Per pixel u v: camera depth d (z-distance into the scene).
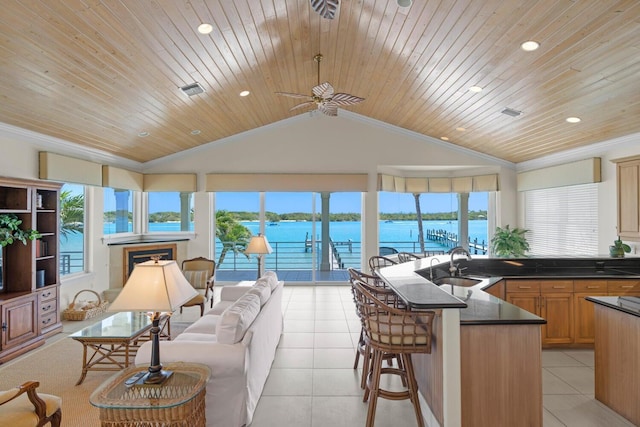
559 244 6.14
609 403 2.78
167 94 4.29
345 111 6.98
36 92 3.48
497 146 6.34
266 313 3.29
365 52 4.12
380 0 3.08
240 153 7.05
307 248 7.49
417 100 5.23
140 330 3.40
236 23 3.26
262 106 5.78
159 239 6.86
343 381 3.28
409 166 7.20
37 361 3.68
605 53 3.03
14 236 3.88
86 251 5.73
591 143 5.17
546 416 2.67
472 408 2.25
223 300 4.58
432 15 3.11
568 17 2.71
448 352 2.20
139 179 6.83
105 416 1.97
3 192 4.07
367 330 2.55
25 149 4.31
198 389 2.12
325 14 2.60
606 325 2.81
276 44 3.85
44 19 2.57
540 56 3.29
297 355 3.87
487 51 3.41
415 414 2.52
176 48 3.38
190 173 7.03
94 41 2.96
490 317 2.31
